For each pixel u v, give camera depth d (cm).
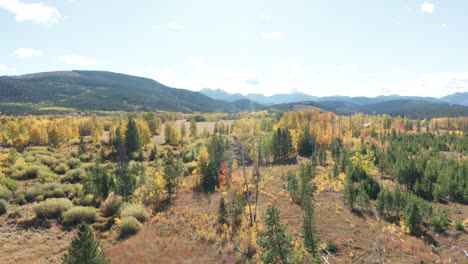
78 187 4612
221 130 13500
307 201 2455
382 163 5578
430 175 4684
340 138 9812
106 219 3528
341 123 12912
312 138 9138
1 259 2419
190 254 2566
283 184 4753
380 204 3153
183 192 4875
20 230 2994
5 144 8875
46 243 2800
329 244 2502
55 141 9119
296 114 12538
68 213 3353
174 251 2623
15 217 3288
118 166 6800
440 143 9350
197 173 5425
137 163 7162
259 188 4584
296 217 3238
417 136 11575
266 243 2164
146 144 9862
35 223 3191
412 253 2309
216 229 3086
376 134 12431
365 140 11362
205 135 12938
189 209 3816
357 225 2917
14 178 4950
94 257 1642
